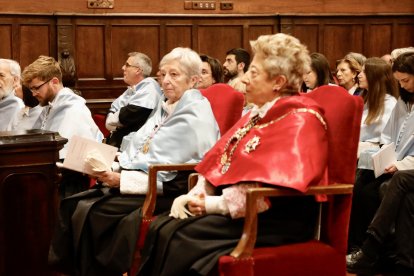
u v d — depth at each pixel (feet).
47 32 25.94
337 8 29.53
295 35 28.86
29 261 11.14
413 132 14.08
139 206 11.09
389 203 12.48
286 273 8.76
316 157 8.70
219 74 18.70
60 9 26.08
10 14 25.30
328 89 9.66
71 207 11.48
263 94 9.41
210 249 8.72
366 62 15.65
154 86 18.58
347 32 29.60
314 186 8.74
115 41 26.84
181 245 8.94
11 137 10.77
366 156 14.19
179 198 9.58
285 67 9.21
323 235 9.35
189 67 11.86
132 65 19.47
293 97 9.23
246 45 28.32
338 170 9.24
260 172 8.75
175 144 11.25
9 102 16.71
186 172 11.20
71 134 14.12
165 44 27.43
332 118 9.32
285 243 9.12
